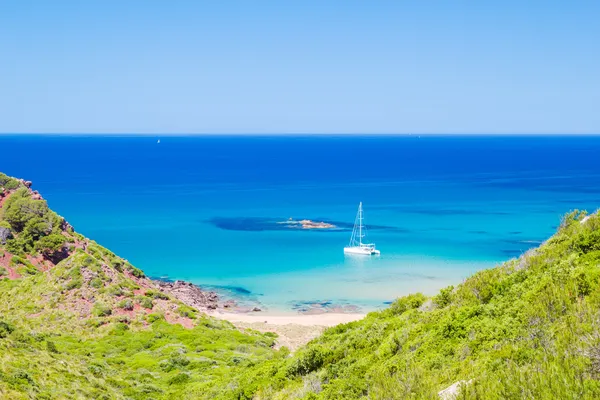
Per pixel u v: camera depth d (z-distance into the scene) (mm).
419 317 21250
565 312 12898
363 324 27328
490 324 15016
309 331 50531
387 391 11602
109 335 40625
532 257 19781
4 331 29406
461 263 78875
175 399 25594
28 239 63281
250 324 52625
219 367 33688
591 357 9195
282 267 79062
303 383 19125
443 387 11977
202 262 82438
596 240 18062
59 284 47844
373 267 77812
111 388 26703
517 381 9172
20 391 19969
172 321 46000
